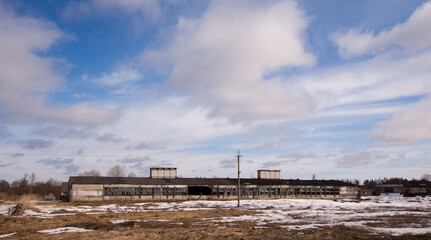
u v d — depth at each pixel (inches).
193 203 2306.8
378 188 4722.0
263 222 1243.8
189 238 866.8
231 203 2322.8
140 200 2559.1
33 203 1855.3
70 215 1456.7
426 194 3988.7
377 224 1166.3
